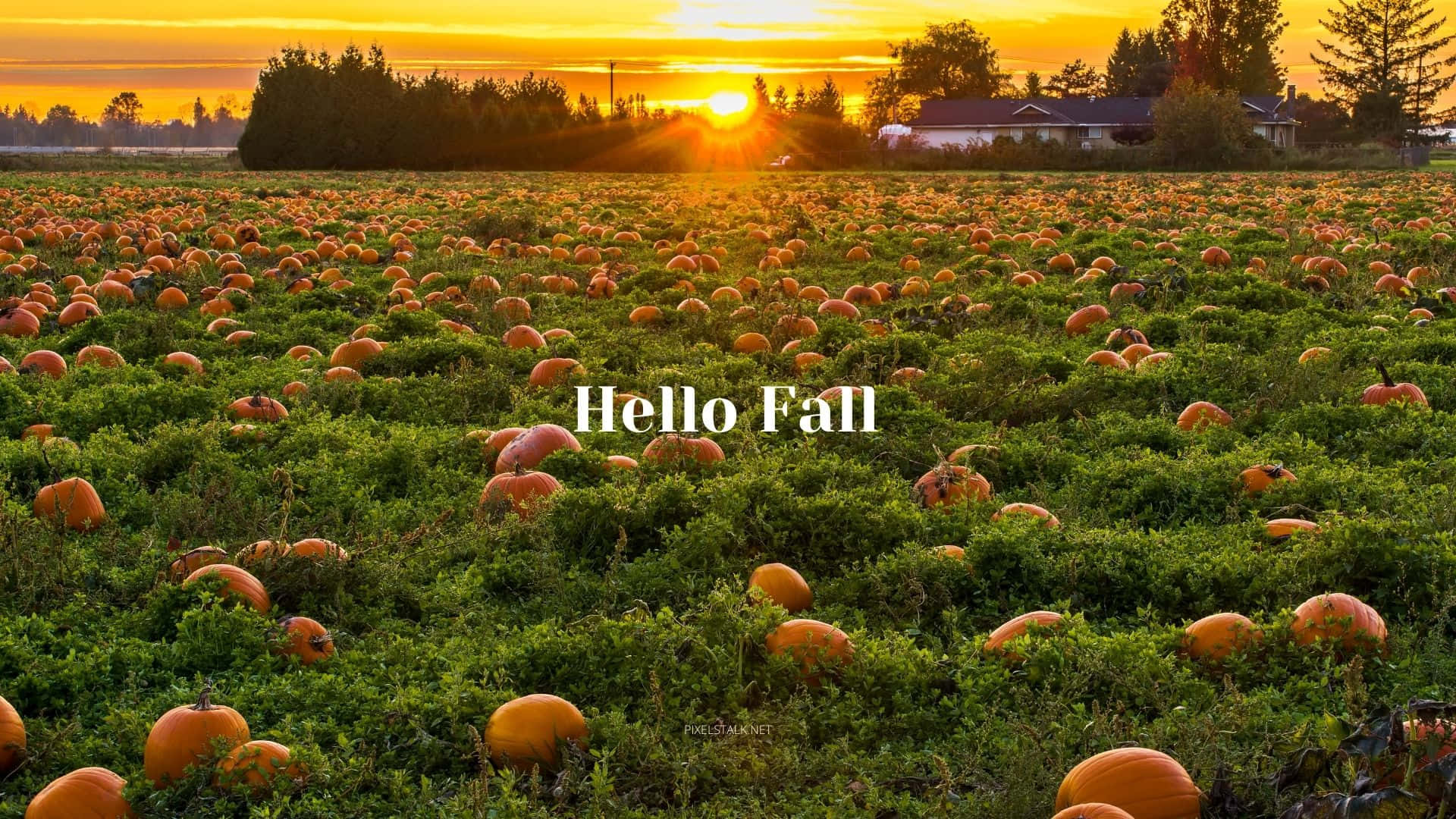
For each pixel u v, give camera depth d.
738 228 28.59
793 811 5.22
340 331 15.83
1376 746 4.74
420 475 9.73
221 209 34.00
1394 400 11.14
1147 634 6.54
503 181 55.41
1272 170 65.19
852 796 5.27
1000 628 6.64
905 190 46.47
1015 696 5.96
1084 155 70.00
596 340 14.47
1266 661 6.44
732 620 6.46
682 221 31.55
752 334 14.73
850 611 7.31
